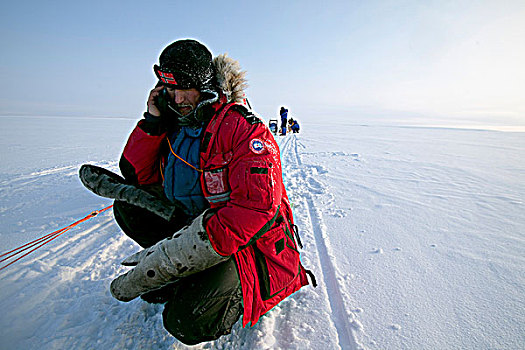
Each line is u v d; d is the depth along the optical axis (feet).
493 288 6.18
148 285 3.86
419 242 8.32
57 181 15.39
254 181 3.73
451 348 4.63
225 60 4.41
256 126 4.02
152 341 4.68
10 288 5.92
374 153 25.89
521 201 11.91
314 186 14.70
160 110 4.73
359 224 9.67
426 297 5.88
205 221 3.69
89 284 6.25
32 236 8.48
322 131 59.41
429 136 44.57
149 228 5.47
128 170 5.35
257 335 4.75
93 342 4.66
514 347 4.66
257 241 4.25
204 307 3.89
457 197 12.52
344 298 5.81
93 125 74.13
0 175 16.87
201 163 4.15
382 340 4.78
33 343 4.64
